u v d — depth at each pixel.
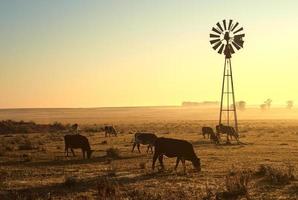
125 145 51.88
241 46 59.69
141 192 21.11
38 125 95.38
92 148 47.75
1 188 23.08
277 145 49.31
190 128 98.88
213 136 53.88
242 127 103.50
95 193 21.50
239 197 20.05
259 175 26.03
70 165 32.94
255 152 41.28
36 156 39.47
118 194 20.64
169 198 19.64
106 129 70.56
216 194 20.34
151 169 29.80
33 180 25.70
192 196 20.17
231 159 35.34
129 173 27.89
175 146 28.09
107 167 31.25
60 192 21.89
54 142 58.06
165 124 132.75
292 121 162.25
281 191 21.38
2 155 40.41
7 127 88.94
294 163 32.69
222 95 62.22
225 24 59.81
